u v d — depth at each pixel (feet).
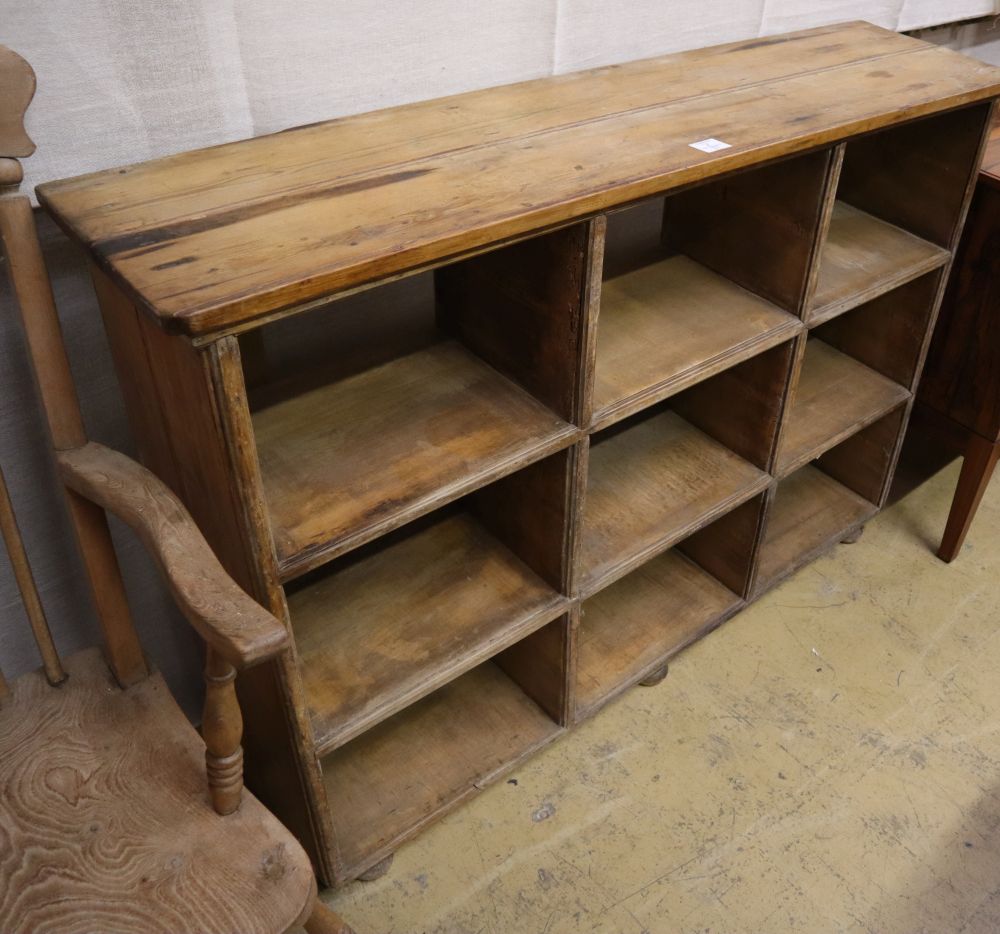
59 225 3.48
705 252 5.34
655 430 5.93
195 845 3.39
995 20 7.59
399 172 3.74
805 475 7.25
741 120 4.30
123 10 3.62
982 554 7.04
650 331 4.83
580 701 5.60
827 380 6.37
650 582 6.39
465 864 5.08
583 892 4.95
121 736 3.79
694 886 4.96
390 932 4.79
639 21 5.26
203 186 3.63
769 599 6.66
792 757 5.61
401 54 4.46
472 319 4.53
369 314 5.15
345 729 4.22
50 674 3.98
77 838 3.42
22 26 3.44
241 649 2.73
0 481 3.56
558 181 3.63
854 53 5.32
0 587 4.62
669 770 5.54
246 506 3.28
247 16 3.93
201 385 3.04
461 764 5.29
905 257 5.56
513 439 4.10
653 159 3.85
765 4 5.79
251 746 4.80
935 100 4.60
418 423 4.20
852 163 5.98
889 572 6.88
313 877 3.33
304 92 4.27
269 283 2.92
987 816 5.29
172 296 2.85
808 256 4.75
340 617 4.73
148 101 3.86
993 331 5.90
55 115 3.67
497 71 4.85
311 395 4.38
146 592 5.18
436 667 4.48
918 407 6.62
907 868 5.04
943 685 6.05
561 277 3.85
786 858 5.09
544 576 4.89
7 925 3.15
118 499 3.32
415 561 5.02
